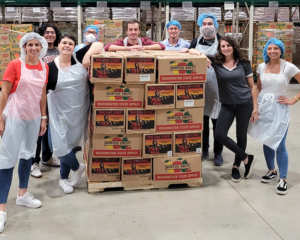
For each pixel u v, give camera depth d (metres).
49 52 3.74
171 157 3.24
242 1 7.93
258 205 2.94
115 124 3.07
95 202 2.99
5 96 2.55
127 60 2.97
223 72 3.28
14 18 8.24
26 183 2.88
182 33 8.41
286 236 2.44
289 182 3.48
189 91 3.15
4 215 2.57
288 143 4.90
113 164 3.20
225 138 3.42
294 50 9.94
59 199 3.06
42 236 2.42
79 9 7.61
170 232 2.48
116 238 2.39
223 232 2.48
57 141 3.01
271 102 3.25
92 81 2.92
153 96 3.07
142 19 9.05
